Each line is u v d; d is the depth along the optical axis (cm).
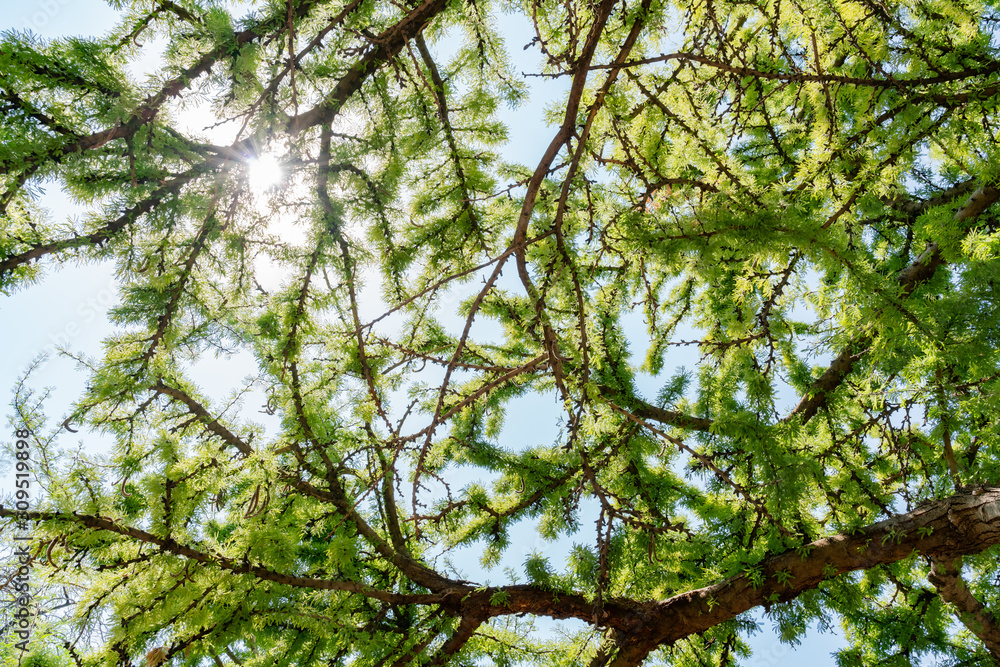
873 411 452
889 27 343
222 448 383
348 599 417
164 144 296
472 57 420
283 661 445
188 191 313
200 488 362
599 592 289
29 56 260
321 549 521
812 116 393
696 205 302
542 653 478
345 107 376
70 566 346
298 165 342
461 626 432
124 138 285
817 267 365
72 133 277
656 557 447
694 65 353
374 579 504
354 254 384
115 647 338
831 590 427
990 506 345
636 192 362
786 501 342
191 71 309
